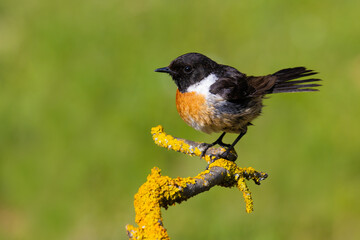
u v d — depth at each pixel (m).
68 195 12.70
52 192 12.79
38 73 15.04
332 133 12.37
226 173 6.57
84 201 12.56
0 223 12.39
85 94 14.14
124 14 16.22
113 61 14.95
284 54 14.54
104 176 12.83
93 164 12.94
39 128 13.78
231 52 14.91
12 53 15.96
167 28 15.68
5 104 14.26
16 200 12.88
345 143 12.22
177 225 11.57
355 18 14.92
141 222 5.54
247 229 11.33
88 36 15.78
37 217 12.50
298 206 11.62
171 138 7.62
